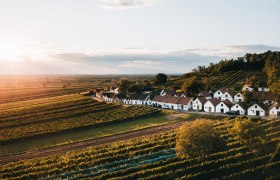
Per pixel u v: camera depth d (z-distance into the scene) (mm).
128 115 125562
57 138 101125
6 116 137125
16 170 71562
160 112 134625
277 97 134875
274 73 166125
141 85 198000
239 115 123688
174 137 85125
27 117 133250
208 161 66500
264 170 60812
